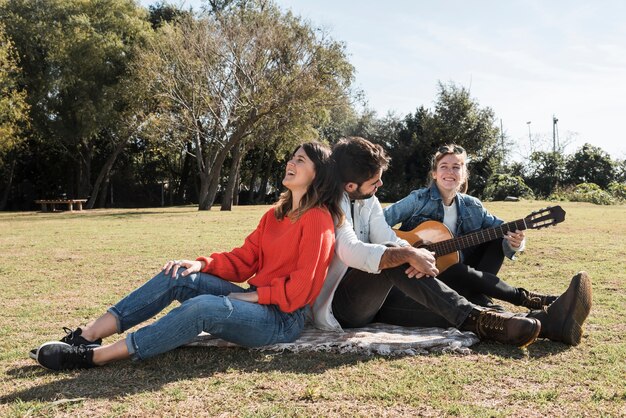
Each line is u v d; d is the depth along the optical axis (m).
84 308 4.81
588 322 4.02
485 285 3.89
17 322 4.30
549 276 6.21
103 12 31.36
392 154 41.69
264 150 39.56
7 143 27.17
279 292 3.20
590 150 40.38
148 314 3.25
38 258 8.16
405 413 2.44
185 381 2.84
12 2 30.45
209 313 3.03
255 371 2.98
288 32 23.95
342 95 25.41
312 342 3.32
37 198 39.38
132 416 2.44
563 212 4.04
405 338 3.42
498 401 2.56
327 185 3.30
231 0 28.31
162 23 31.83
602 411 2.43
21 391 2.75
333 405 2.53
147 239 10.85
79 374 2.98
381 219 3.86
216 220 16.53
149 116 27.94
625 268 6.62
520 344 3.30
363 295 3.53
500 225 4.10
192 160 42.41
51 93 31.12
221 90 24.44
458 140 40.53
